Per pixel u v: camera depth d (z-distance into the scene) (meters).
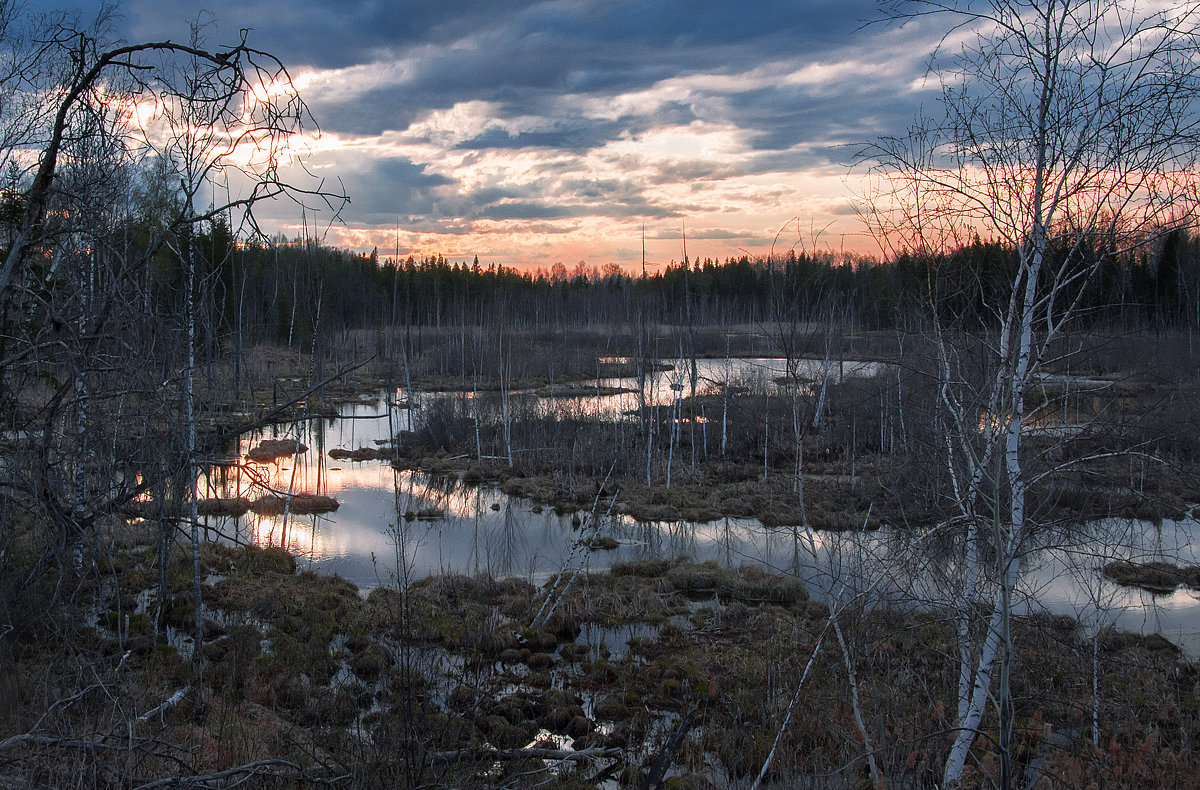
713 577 18.05
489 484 29.67
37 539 7.71
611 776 9.84
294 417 7.74
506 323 51.66
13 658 7.93
